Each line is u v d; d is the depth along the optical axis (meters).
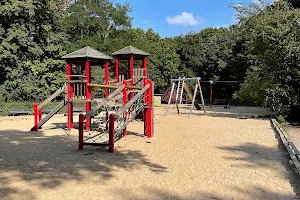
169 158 8.23
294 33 17.14
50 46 27.14
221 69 42.25
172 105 34.56
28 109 23.33
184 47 44.91
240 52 38.22
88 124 13.76
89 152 9.15
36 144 10.60
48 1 26.70
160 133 12.88
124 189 5.68
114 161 7.96
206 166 7.36
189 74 43.78
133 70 17.95
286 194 5.39
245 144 10.30
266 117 20.70
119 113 9.74
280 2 19.20
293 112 19.31
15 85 25.92
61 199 5.20
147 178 6.38
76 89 14.71
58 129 14.59
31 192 5.56
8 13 23.38
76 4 35.22
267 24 18.09
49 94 27.41
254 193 5.44
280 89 17.80
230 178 6.36
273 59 18.31
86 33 35.38
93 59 14.17
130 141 10.94
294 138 12.19
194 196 5.28
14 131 14.01
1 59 24.20
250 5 19.88
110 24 37.28
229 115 22.42
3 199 5.20
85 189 5.70
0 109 22.44
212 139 11.31
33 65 26.23
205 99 42.69
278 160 8.01
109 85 13.76
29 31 25.59
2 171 7.02
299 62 17.09
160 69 43.34
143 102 12.14
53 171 7.02
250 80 21.11
